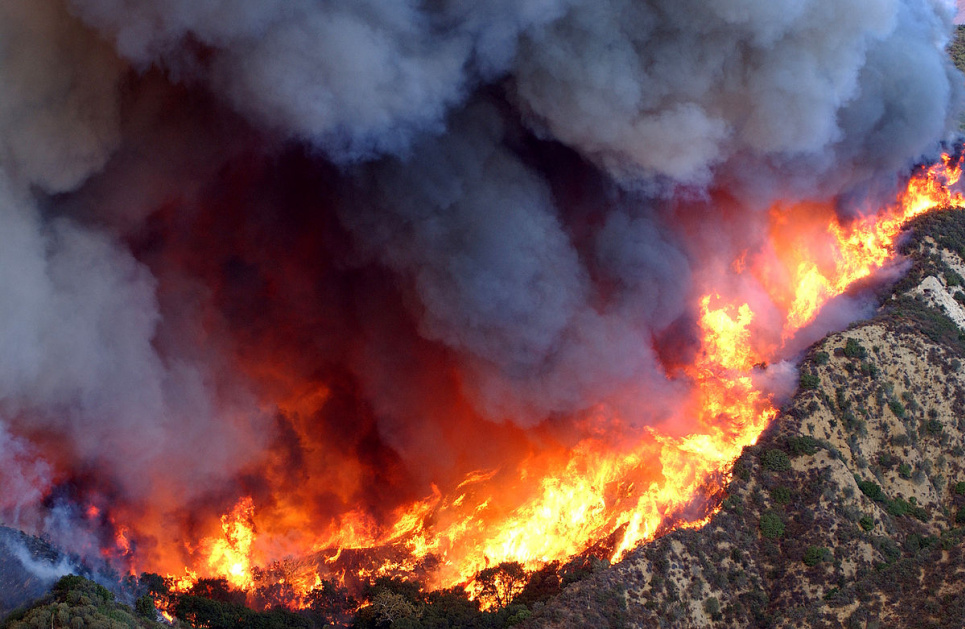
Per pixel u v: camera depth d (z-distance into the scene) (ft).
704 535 334.44
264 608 333.21
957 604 305.73
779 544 337.52
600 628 300.40
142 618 290.56
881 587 319.47
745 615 320.70
